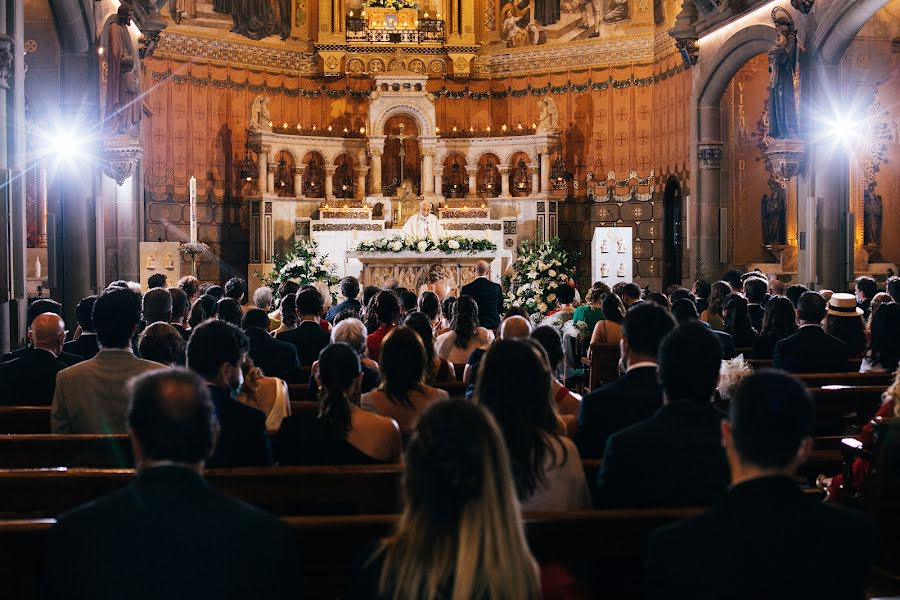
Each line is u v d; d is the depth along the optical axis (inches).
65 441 219.8
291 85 1075.9
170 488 113.5
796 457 114.2
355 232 995.3
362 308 470.9
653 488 159.9
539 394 160.4
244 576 110.8
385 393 225.9
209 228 1015.0
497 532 100.4
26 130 677.9
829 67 718.5
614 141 1047.0
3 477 177.6
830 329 394.6
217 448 195.6
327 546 153.6
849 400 294.7
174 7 983.0
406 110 1040.8
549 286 735.7
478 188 1083.3
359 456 198.2
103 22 711.7
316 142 1035.3
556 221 1038.4
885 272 824.3
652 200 1024.9
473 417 104.0
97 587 109.0
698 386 162.7
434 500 101.4
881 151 823.1
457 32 1092.5
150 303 319.9
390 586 102.1
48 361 281.1
